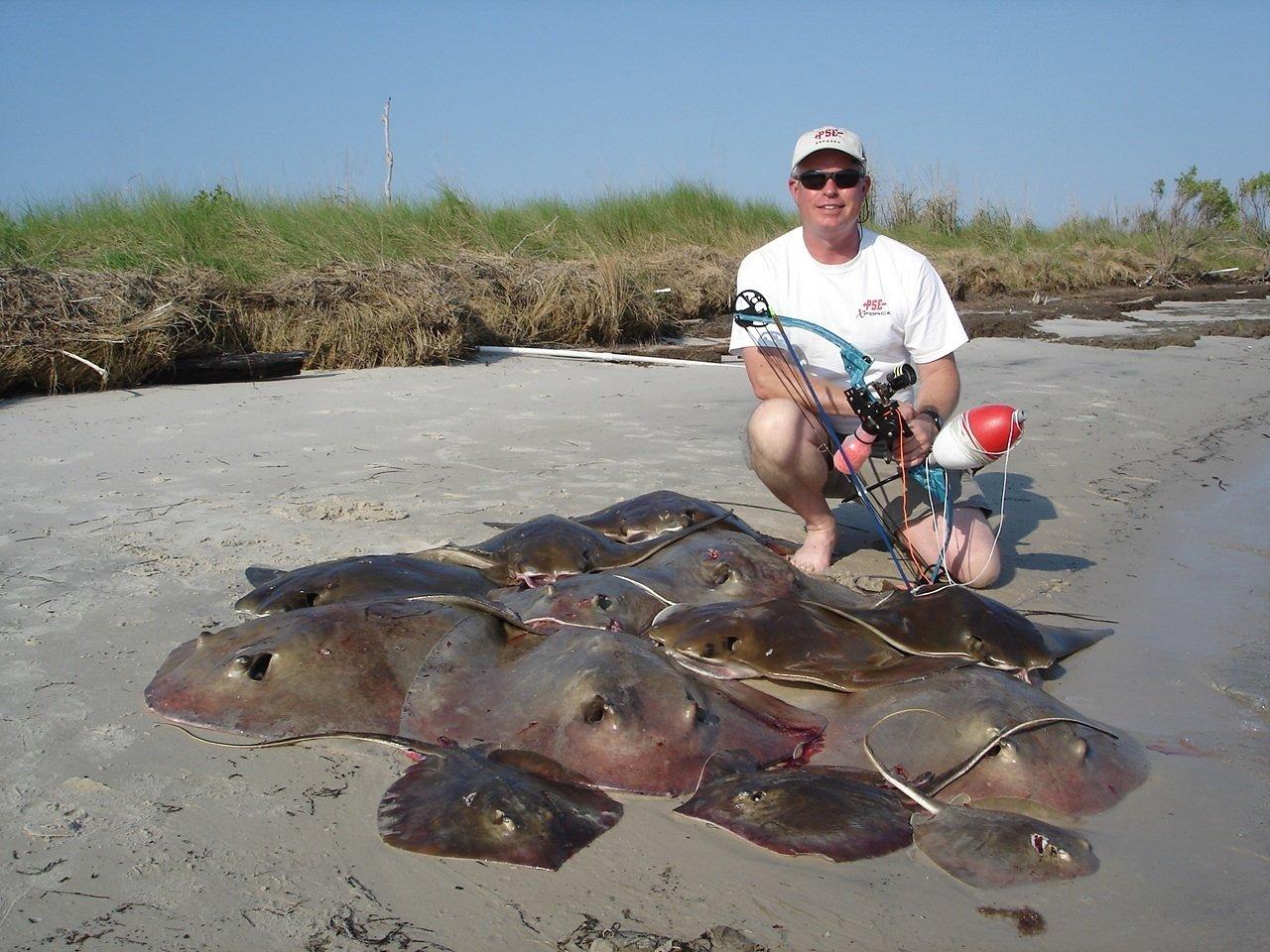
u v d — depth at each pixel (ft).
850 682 10.30
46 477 18.81
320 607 11.06
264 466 19.77
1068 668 11.94
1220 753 10.08
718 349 37.32
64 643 11.81
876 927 7.47
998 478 20.25
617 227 54.60
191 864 7.98
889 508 15.15
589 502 17.60
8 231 37.63
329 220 42.39
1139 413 26.68
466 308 35.94
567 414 25.20
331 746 9.75
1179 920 7.60
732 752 9.43
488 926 7.39
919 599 11.45
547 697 9.71
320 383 29.32
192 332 29.89
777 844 8.26
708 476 19.56
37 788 8.96
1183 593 14.43
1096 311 52.80
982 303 58.08
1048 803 8.99
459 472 19.49
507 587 13.14
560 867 8.03
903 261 14.48
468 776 8.76
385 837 8.27
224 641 10.77
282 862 8.04
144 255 36.11
